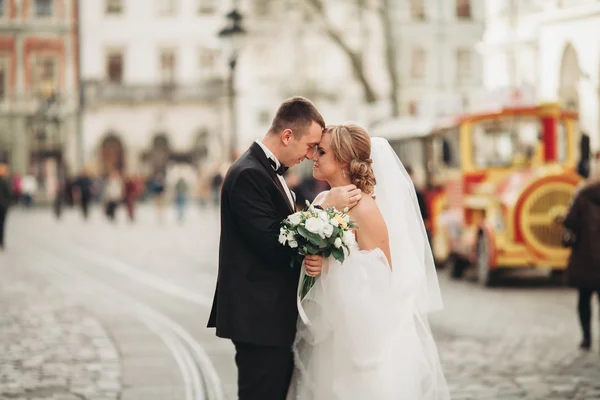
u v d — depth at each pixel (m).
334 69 61.75
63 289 17.30
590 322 11.12
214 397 8.72
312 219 5.77
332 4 56.91
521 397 8.78
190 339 11.88
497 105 18.86
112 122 68.00
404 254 6.34
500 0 34.50
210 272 20.48
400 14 60.56
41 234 34.47
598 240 10.84
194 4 68.94
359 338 6.00
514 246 17.33
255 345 5.88
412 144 22.50
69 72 68.81
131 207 42.50
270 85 65.25
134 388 9.10
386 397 6.02
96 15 68.88
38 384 9.26
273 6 61.66
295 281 5.98
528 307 14.95
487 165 18.86
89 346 11.34
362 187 6.18
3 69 68.50
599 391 9.01
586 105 27.00
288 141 6.00
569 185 17.30
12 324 13.04
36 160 68.06
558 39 29.05
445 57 61.41
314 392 6.11
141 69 69.06
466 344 11.55
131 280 18.89
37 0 68.62
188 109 68.00
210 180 54.84
